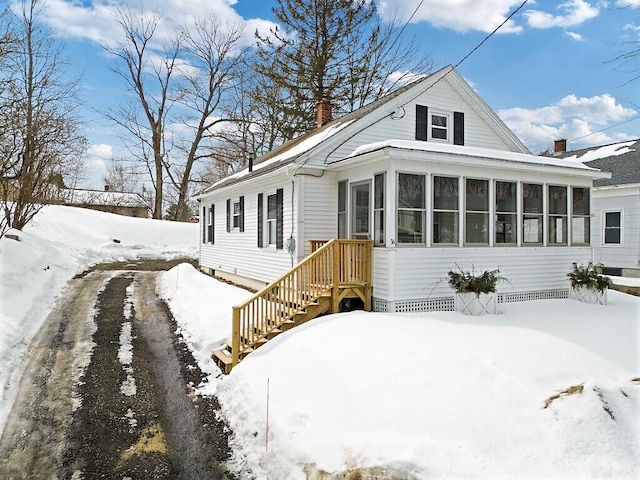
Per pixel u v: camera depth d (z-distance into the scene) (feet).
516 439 12.60
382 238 26.50
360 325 21.54
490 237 29.17
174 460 13.80
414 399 14.43
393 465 11.48
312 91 73.41
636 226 46.47
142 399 18.03
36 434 15.01
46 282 37.42
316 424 13.96
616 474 11.51
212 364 21.98
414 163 26.43
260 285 39.63
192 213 138.10
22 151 45.78
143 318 30.35
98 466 13.32
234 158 96.17
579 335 20.75
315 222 32.48
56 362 21.52
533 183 31.14
